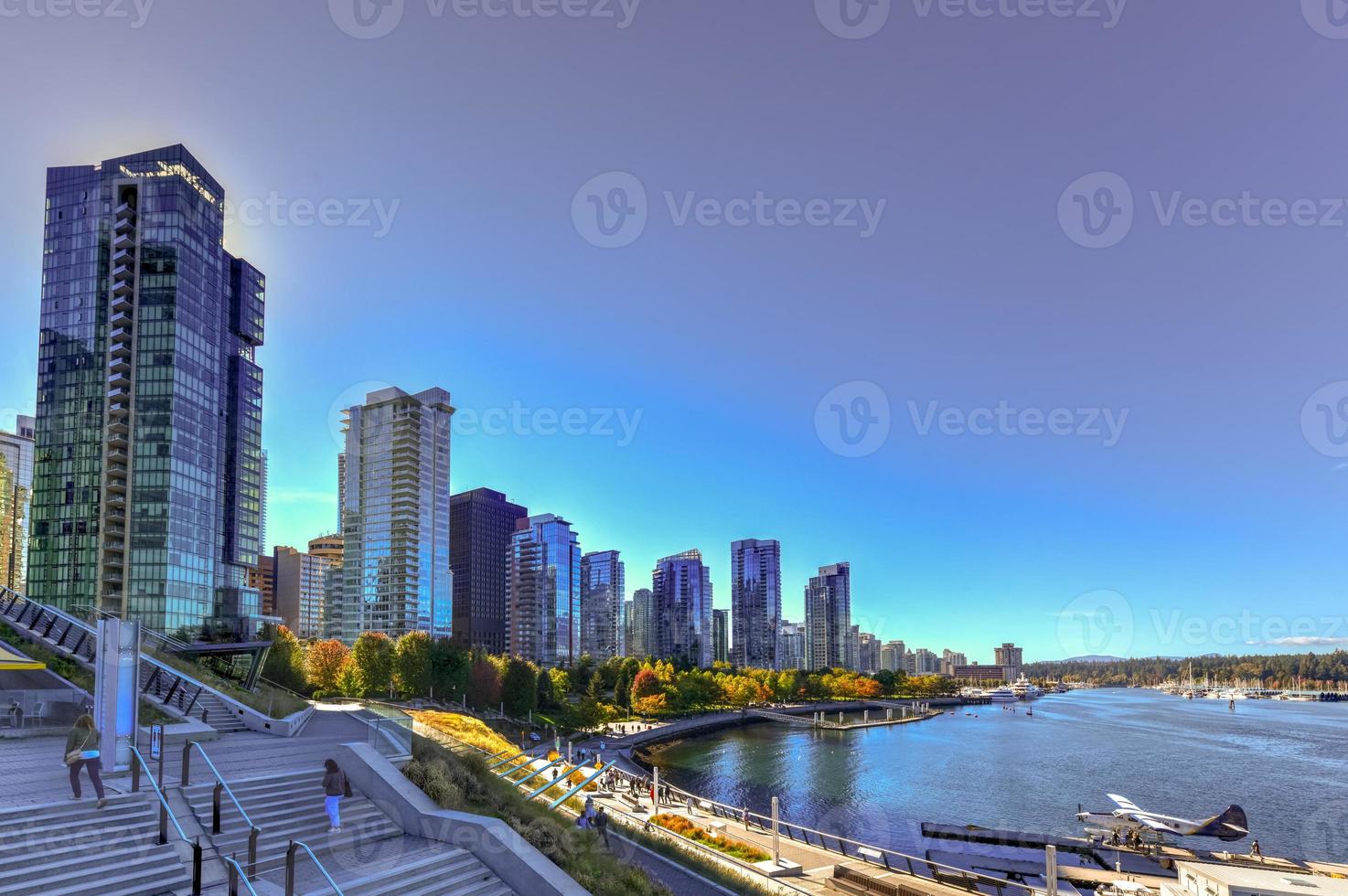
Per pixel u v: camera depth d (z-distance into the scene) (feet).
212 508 466.29
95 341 450.71
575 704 554.05
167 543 426.92
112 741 72.18
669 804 208.95
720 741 535.60
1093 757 455.22
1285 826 272.10
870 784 345.10
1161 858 192.65
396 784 78.33
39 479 444.14
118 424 437.99
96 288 457.27
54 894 52.65
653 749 477.36
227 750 92.48
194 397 458.91
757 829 189.26
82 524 429.38
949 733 615.98
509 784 105.40
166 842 60.90
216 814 64.64
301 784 77.71
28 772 72.95
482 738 153.48
